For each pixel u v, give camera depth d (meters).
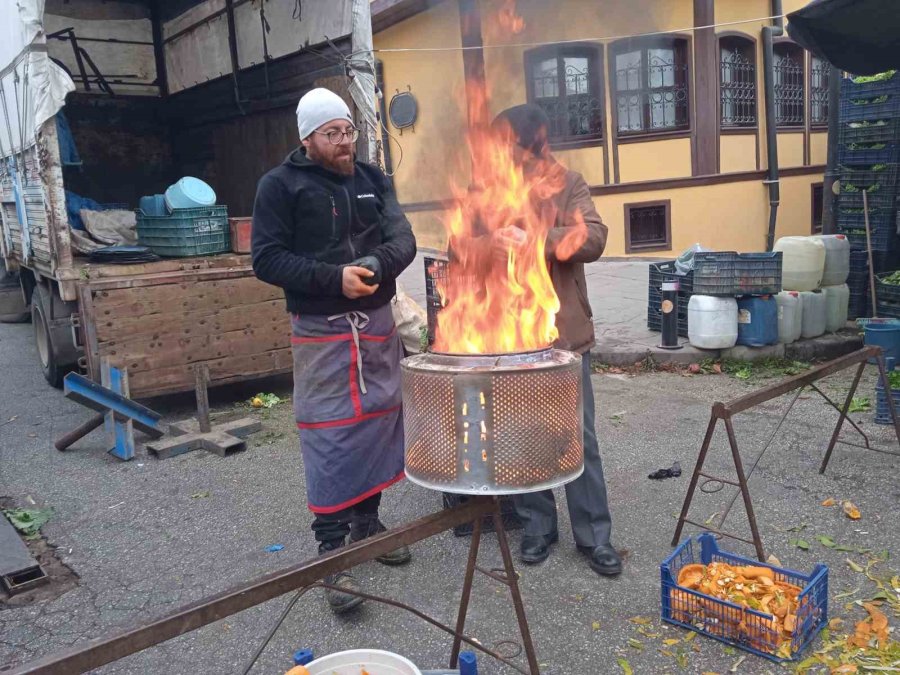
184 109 9.11
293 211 2.96
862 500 3.79
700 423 5.12
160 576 3.40
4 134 6.61
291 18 6.57
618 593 3.06
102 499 4.29
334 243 3.00
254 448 5.03
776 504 3.81
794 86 12.26
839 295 6.95
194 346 5.73
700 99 11.29
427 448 2.15
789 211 12.39
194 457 4.91
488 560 3.38
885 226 7.26
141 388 5.57
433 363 2.20
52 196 5.29
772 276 6.37
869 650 2.61
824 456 4.39
